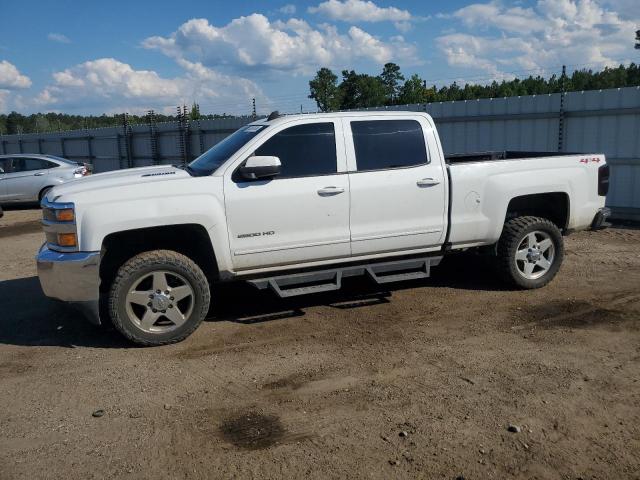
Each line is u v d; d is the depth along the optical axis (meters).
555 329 5.47
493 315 5.91
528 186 6.45
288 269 5.77
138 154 23.41
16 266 8.92
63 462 3.51
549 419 3.84
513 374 4.53
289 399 4.23
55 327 5.93
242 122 17.78
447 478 3.25
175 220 5.20
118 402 4.27
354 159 5.83
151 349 5.28
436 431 3.73
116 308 5.14
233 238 5.45
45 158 16.59
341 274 5.93
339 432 3.75
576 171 6.71
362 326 5.71
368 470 3.34
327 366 4.79
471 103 12.56
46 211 5.27
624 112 10.53
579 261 7.94
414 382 4.44
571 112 11.12
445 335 5.41
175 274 5.28
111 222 5.06
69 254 5.07
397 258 6.25
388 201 5.90
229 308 6.37
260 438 3.71
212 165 5.69
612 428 3.72
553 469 3.31
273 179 5.54
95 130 25.89
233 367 4.83
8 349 5.38
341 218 5.77
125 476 3.36
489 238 6.43
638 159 10.52
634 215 10.71
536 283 6.71
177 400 4.27
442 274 7.48
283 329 5.70
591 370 4.57
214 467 3.42
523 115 11.77
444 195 6.13
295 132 5.68
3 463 3.52
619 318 5.71
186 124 19.88
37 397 4.38
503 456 3.44
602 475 3.25
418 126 6.12
